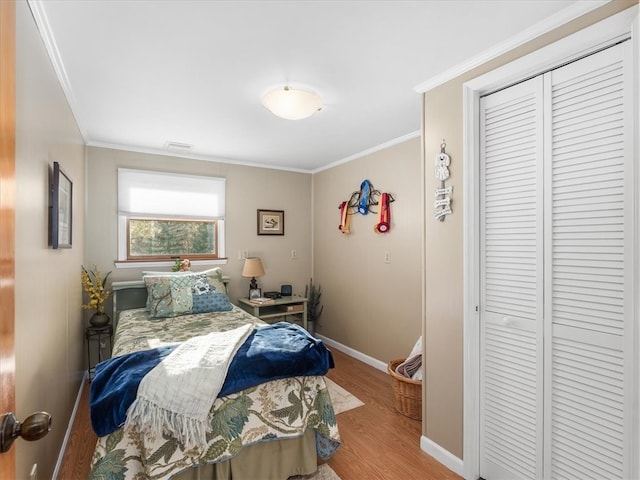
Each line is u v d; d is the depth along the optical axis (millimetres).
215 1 1412
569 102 1537
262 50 1778
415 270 3135
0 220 662
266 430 1804
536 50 1596
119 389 1592
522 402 1699
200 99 2361
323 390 2027
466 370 1876
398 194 3309
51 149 1745
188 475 1662
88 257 3301
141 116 2670
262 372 1828
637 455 1297
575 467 1507
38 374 1481
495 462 1812
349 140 3344
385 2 1427
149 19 1519
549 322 1601
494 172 1841
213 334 2209
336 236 4211
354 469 1966
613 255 1397
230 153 3797
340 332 4152
